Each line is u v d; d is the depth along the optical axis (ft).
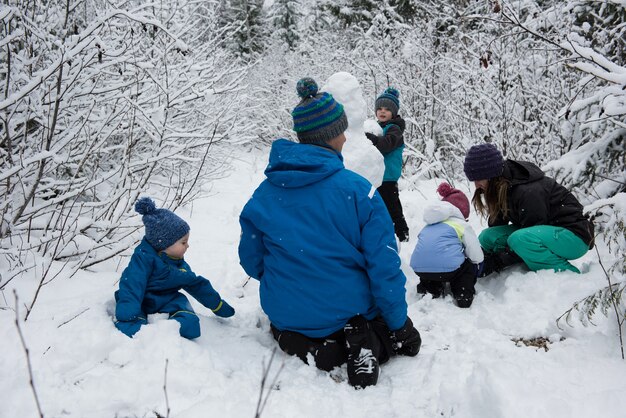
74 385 6.47
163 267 8.27
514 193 10.99
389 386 7.30
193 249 12.92
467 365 7.35
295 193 7.66
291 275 7.62
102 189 14.14
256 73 42.06
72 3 11.96
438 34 29.81
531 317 8.79
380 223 7.48
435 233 10.25
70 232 10.69
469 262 10.24
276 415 6.22
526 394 5.89
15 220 9.78
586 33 16.87
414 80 25.43
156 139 12.51
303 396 6.86
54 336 7.23
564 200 10.83
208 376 6.89
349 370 7.38
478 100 19.40
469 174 11.20
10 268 9.54
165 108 12.72
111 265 10.89
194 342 7.86
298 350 7.86
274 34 69.31
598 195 13.01
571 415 5.57
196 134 12.68
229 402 6.38
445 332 8.97
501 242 11.52
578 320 8.21
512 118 17.88
